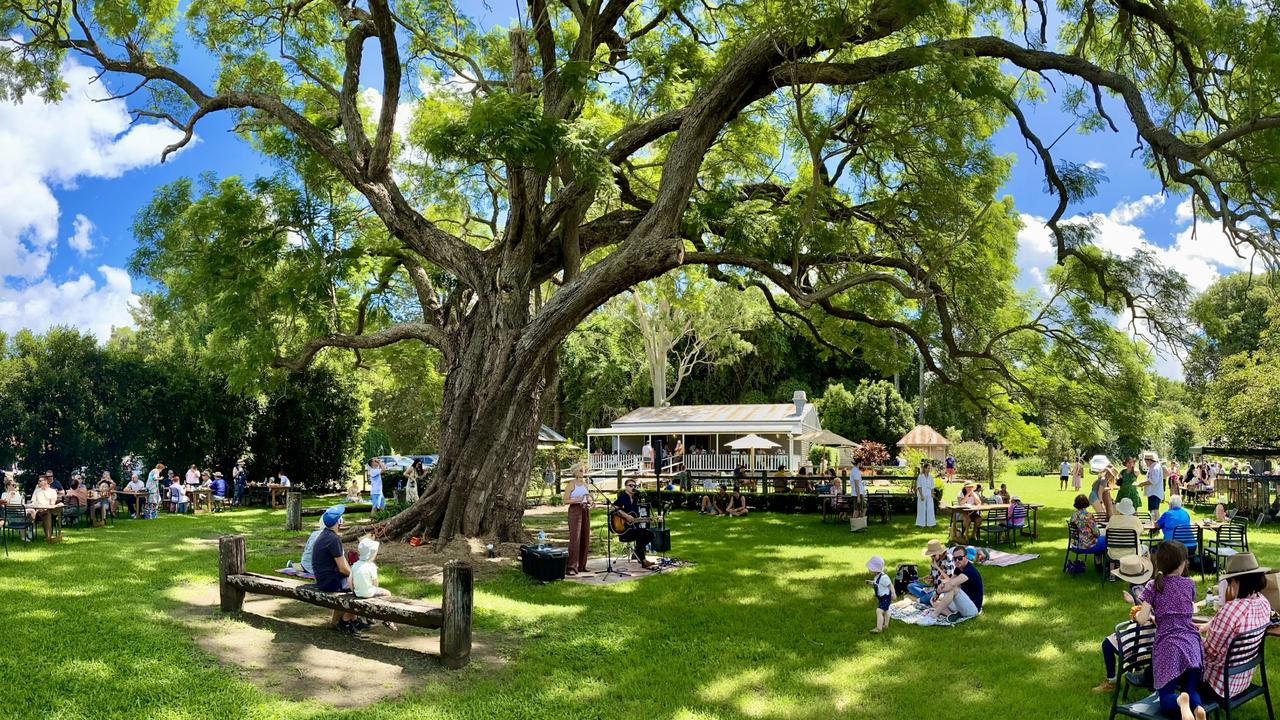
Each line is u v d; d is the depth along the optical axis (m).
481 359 16.64
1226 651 5.99
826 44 12.98
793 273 15.51
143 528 19.44
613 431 41.00
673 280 29.31
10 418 25.36
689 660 8.52
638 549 14.15
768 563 14.78
